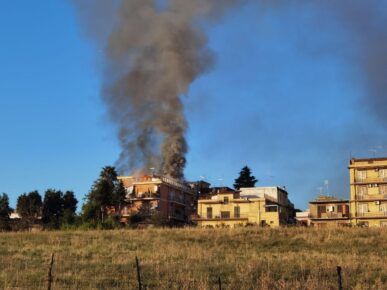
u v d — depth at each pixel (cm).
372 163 9706
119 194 9425
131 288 2659
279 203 10756
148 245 4353
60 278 2916
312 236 4691
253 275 2959
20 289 2602
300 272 3055
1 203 9994
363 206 9506
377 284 2717
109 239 4750
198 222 10331
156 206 10275
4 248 4184
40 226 8881
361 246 4266
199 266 3244
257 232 5025
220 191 11225
